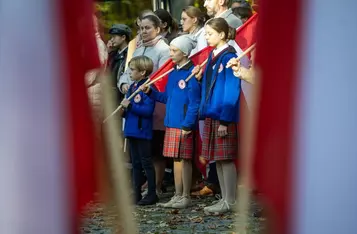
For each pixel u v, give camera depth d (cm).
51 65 520
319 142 495
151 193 1134
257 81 516
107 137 561
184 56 1090
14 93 518
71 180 524
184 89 1082
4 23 518
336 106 493
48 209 521
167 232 930
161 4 1583
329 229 495
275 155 507
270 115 507
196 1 1623
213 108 1004
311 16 495
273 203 506
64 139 523
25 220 520
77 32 527
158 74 1180
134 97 1115
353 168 492
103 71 565
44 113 520
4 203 519
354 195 492
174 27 1318
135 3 2127
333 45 493
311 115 496
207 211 1036
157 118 1183
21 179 519
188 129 1071
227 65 948
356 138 491
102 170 556
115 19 2091
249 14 1252
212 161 1094
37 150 520
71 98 525
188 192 1106
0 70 518
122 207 568
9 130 518
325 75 494
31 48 518
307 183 497
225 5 1200
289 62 502
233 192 1035
